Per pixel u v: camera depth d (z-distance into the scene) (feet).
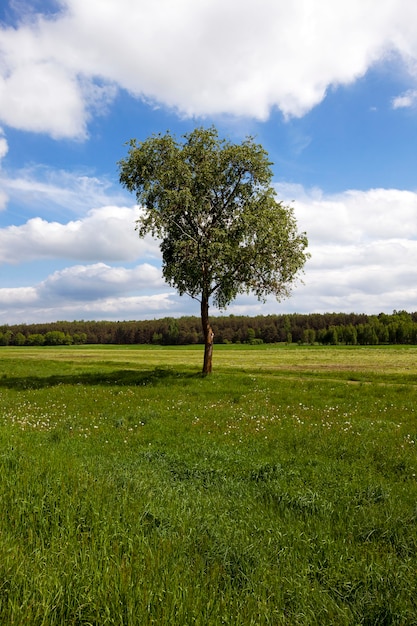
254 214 98.78
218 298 105.40
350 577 17.25
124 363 180.45
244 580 16.63
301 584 16.56
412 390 79.05
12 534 17.44
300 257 102.06
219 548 18.66
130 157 103.50
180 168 97.60
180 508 22.86
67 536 17.65
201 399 72.64
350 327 472.44
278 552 19.11
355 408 61.93
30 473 23.68
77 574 14.75
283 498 25.76
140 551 17.11
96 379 108.58
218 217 105.60
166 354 297.12
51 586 13.97
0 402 70.90
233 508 24.53
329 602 15.53
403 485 28.45
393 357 242.58
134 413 56.90
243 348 380.37
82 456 34.24
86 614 13.29
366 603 15.49
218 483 29.32
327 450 38.04
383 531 21.06
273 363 196.65
